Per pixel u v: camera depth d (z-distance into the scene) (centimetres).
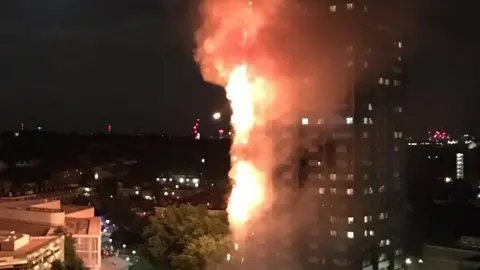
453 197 15125
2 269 7794
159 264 9700
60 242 9794
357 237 9550
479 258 9275
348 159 9638
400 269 10238
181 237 9619
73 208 14262
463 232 11919
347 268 9538
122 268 12431
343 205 9650
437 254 9962
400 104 10506
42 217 11688
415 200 14212
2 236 8800
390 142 10225
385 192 10088
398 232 10288
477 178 18512
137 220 17575
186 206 10612
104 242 15525
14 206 13088
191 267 8875
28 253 8106
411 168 16662
